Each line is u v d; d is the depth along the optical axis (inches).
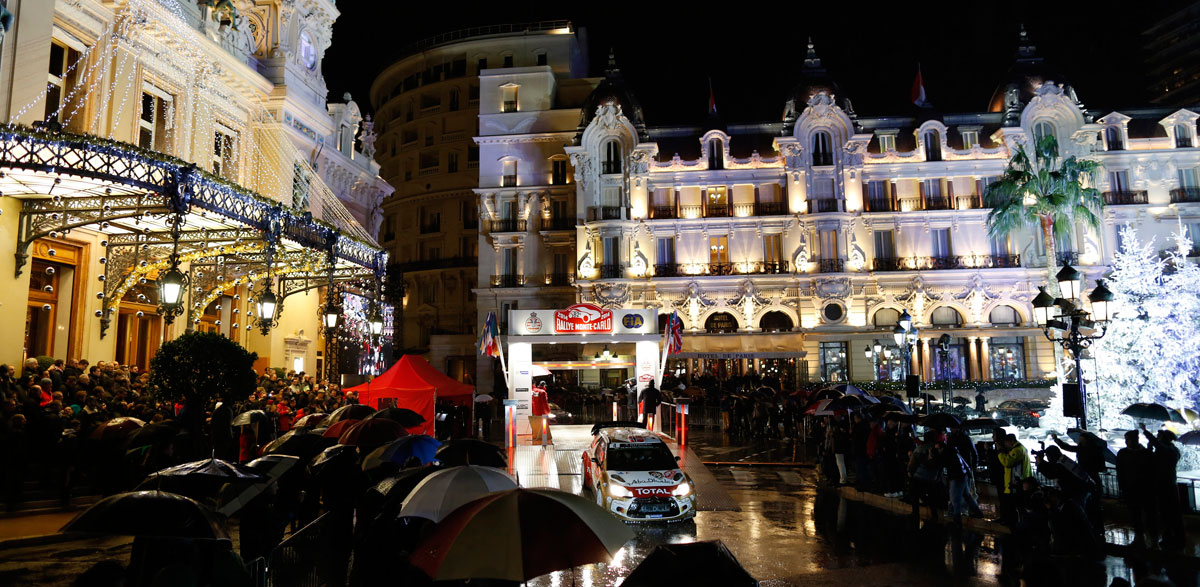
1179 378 864.3
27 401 485.1
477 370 2055.9
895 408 760.3
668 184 1991.9
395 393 835.4
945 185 1926.7
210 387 513.0
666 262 1973.4
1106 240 1830.7
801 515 599.5
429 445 425.4
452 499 277.6
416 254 2687.0
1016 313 1877.5
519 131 2151.8
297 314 1147.9
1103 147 1893.5
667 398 1137.4
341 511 381.7
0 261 642.8
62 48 732.0
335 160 1289.4
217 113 978.1
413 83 2797.7
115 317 804.6
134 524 220.1
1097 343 945.5
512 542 210.4
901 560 449.7
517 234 2081.7
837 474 735.7
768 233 1951.3
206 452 525.0
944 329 1839.3
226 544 242.7
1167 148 1870.1
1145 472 450.0
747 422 1226.6
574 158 1996.8
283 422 741.3
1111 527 521.0
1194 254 1798.7
